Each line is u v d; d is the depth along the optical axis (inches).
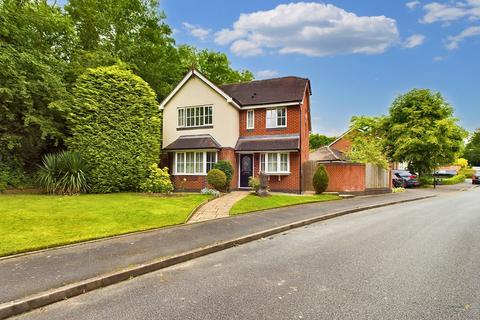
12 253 251.4
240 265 245.8
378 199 711.1
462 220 442.3
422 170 1240.2
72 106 617.3
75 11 896.9
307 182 842.8
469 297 177.5
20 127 625.6
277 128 824.9
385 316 154.6
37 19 661.3
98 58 828.6
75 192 552.7
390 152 1275.8
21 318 161.0
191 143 820.0
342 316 154.7
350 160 912.9
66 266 227.1
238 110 869.8
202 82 852.0
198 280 212.5
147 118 669.9
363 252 276.5
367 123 1352.1
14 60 573.0
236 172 839.1
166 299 180.4
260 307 166.2
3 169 582.9
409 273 218.7
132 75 669.3
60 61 759.7
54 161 557.9
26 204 417.4
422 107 1193.4
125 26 1040.8
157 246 285.1
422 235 344.5
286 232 377.4
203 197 578.2
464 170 2144.4
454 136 1197.1
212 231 352.2
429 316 154.5
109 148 609.0
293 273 222.2
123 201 491.5
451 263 241.1
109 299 182.9
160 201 509.4
